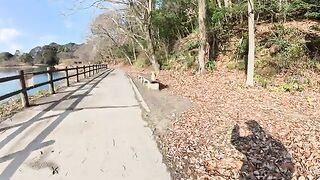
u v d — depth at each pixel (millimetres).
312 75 14680
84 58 92875
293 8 19812
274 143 6211
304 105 10117
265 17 22656
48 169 4852
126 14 29469
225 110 9359
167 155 5574
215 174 4832
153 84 15023
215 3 26469
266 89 13344
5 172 4730
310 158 5406
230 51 21391
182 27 32406
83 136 6586
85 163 5109
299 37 17703
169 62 29625
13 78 9031
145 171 4848
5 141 6195
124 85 17703
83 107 9945
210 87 14906
